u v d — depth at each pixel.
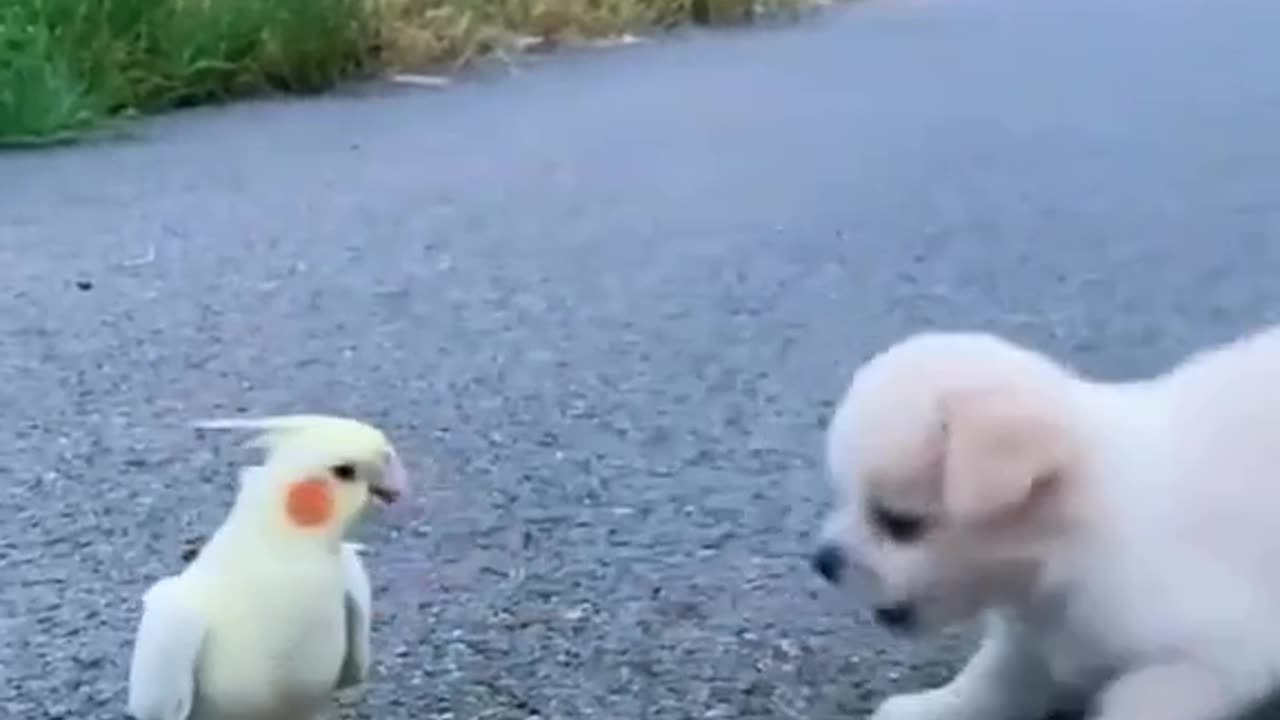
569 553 1.24
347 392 1.53
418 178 2.37
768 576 1.20
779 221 2.13
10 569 1.22
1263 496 0.99
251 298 1.80
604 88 3.10
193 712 0.94
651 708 1.06
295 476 0.94
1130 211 2.19
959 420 0.98
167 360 1.61
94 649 1.12
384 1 3.25
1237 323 1.70
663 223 2.12
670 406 1.50
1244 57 3.46
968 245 2.02
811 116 2.84
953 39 3.75
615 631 1.14
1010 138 2.66
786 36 3.78
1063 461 0.98
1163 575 0.98
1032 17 4.15
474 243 2.02
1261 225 2.11
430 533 1.27
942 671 1.10
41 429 1.46
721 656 1.11
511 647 1.12
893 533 1.00
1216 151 2.56
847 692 1.08
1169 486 0.99
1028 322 1.71
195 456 1.40
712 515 1.29
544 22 3.54
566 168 2.43
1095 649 0.99
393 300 1.79
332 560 0.94
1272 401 1.01
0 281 1.86
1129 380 1.54
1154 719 0.97
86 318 1.73
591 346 1.65
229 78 2.99
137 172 2.42
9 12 2.77
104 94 2.76
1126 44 3.66
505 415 1.48
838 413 1.04
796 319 1.72
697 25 3.88
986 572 1.00
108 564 1.23
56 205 2.22
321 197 2.25
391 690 1.07
